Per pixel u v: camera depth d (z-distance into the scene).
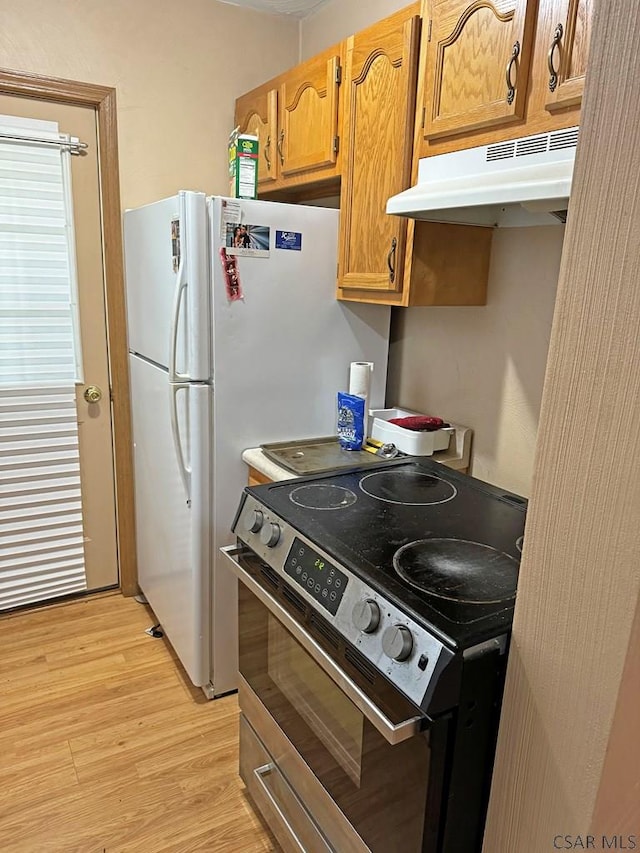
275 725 1.45
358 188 1.78
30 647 2.35
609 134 0.63
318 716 1.25
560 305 0.72
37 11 2.10
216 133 2.51
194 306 1.77
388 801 1.04
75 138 2.27
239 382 1.89
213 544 1.97
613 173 0.63
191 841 1.57
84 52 2.20
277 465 1.80
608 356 0.67
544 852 0.87
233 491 1.96
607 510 0.70
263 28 2.52
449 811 0.99
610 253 0.65
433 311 2.03
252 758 1.61
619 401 0.66
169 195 2.47
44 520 2.53
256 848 1.56
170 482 2.09
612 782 0.79
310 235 1.90
